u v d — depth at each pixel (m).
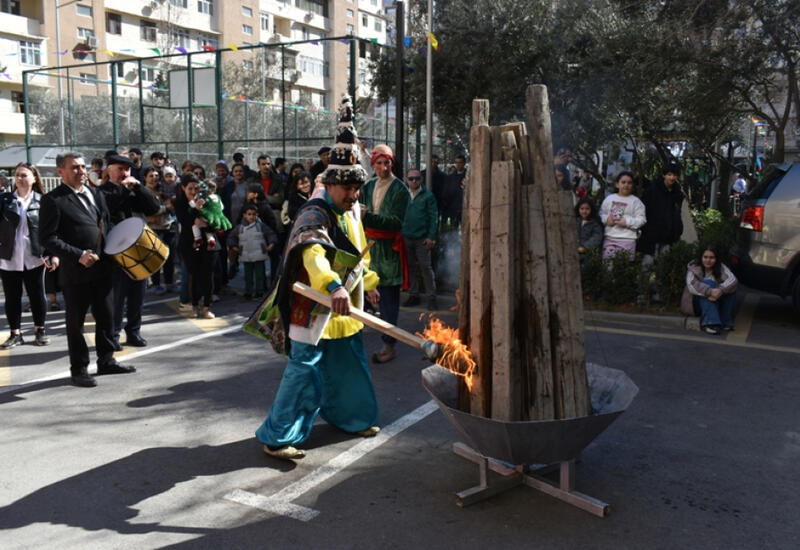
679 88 13.99
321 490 3.76
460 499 3.53
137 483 3.86
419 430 4.62
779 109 19.89
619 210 8.38
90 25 42.91
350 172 3.94
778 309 8.45
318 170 9.78
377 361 6.27
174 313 8.70
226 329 7.77
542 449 3.20
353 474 3.96
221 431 4.64
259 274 9.51
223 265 9.86
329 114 25.77
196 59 48.56
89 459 4.19
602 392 3.64
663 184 8.66
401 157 10.66
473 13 13.27
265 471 4.01
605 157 16.80
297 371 4.07
